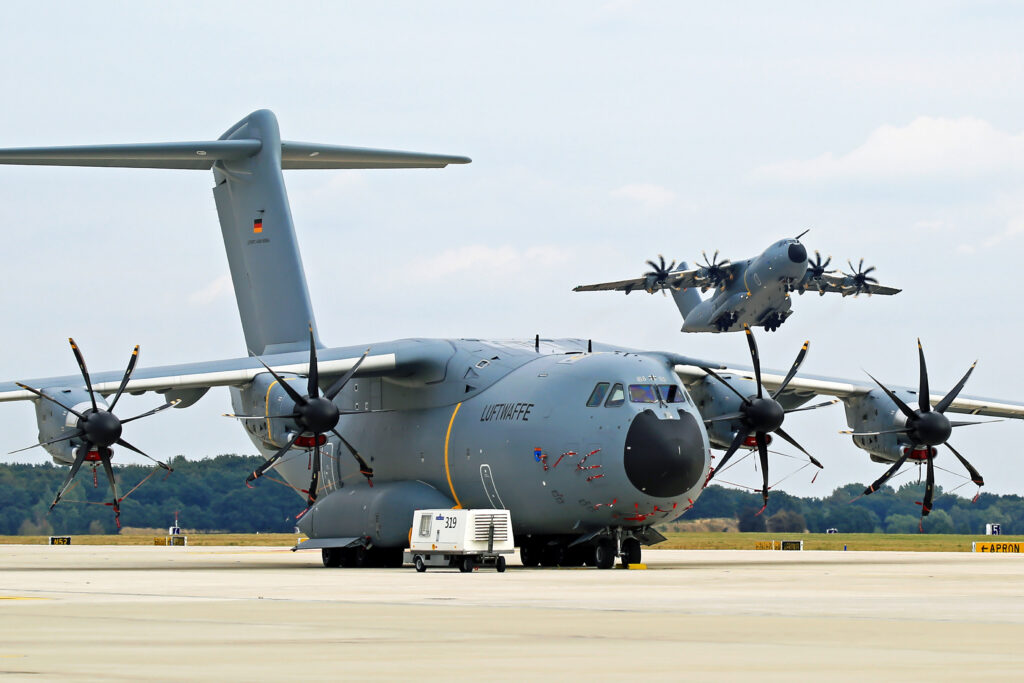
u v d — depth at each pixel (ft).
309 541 280.31
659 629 111.45
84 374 241.35
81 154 282.15
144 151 291.17
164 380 258.78
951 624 117.08
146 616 124.88
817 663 88.22
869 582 190.49
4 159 273.95
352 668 84.89
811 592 164.25
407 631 109.40
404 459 275.80
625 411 237.04
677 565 265.75
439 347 274.16
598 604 140.87
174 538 588.09
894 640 103.09
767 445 262.06
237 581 194.70
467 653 93.50
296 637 104.53
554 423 244.42
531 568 250.16
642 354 248.52
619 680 79.61
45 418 248.52
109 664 86.69
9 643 99.91
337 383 254.27
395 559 284.41
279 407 261.44
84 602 145.07
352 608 135.03
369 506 272.51
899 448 288.10
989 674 82.58
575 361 250.98
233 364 269.64
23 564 293.84
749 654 93.30
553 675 81.76
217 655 92.02
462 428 263.08
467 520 222.07
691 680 79.66
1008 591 167.84
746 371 281.74
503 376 262.88
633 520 240.12
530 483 248.52
